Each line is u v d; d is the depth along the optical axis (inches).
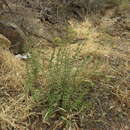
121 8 215.3
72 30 163.8
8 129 84.7
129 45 159.8
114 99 104.7
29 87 97.7
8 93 97.2
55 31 160.7
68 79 97.3
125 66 128.3
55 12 182.7
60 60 110.3
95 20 193.0
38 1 180.9
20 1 168.4
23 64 113.4
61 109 91.4
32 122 89.0
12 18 146.0
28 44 125.9
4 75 103.3
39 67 107.6
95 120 94.6
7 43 119.5
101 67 120.3
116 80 115.0
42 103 94.1
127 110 101.7
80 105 96.0
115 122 96.3
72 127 89.7
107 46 150.5
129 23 195.9
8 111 88.8
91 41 151.9
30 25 151.7
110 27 187.8
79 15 193.0
